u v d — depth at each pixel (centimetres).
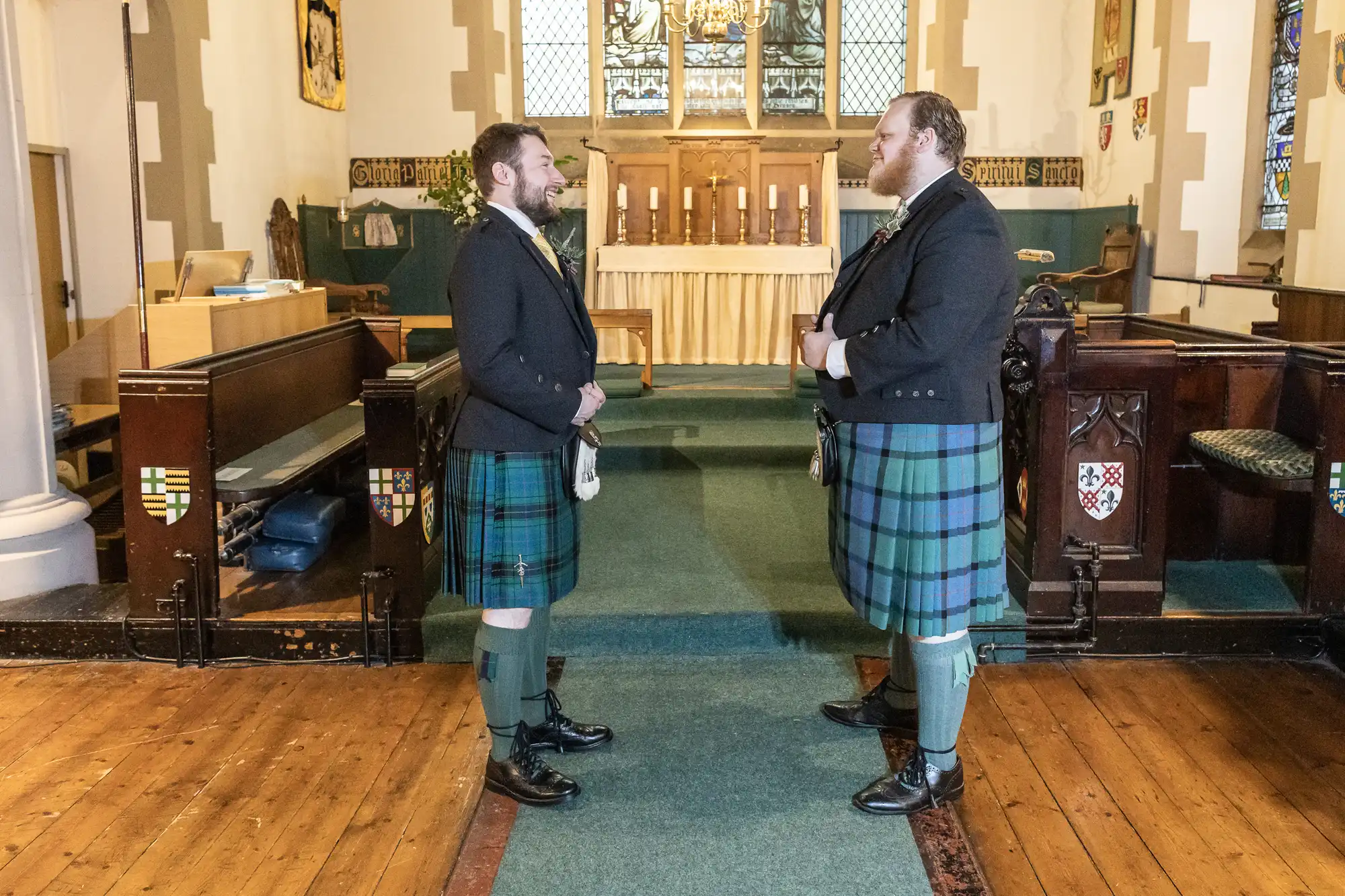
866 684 336
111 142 588
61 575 389
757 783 276
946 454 246
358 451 511
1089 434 348
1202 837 252
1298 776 280
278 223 723
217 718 317
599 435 266
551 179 254
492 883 233
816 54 951
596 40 942
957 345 234
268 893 231
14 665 356
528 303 250
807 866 239
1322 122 576
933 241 237
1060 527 352
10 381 377
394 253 839
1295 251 603
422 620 354
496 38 905
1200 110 739
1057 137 897
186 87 594
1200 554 417
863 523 256
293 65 765
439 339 868
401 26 877
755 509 483
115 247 598
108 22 578
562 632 359
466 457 258
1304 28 595
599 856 244
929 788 261
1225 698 328
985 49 886
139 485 350
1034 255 351
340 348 496
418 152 888
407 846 249
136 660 359
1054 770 283
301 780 280
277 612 364
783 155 832
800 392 632
